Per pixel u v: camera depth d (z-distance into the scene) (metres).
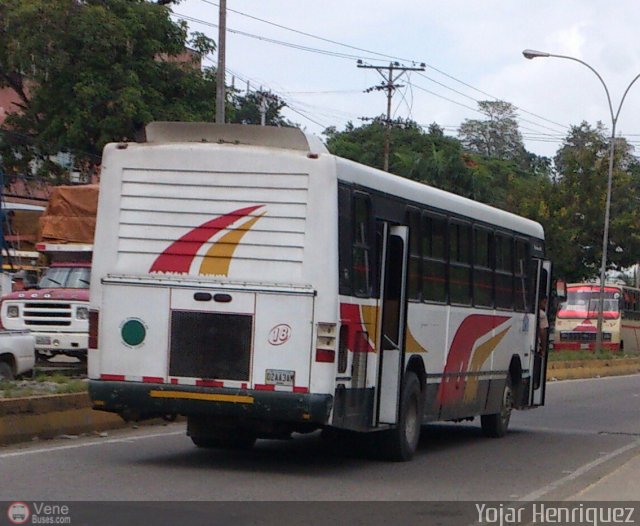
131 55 36.09
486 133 103.56
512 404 17.77
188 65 37.50
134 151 11.31
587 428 19.52
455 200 14.54
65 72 35.78
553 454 15.15
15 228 27.22
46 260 23.42
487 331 15.91
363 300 11.59
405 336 12.42
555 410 23.44
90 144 36.41
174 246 11.15
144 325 11.15
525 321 17.86
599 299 44.62
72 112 35.66
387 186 12.29
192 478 10.88
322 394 10.70
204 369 10.96
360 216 11.61
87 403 14.27
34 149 37.78
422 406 13.55
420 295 13.25
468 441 16.48
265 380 10.80
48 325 21.12
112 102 35.25
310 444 14.52
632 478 11.45
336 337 10.80
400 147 63.22
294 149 11.08
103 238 11.34
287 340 10.79
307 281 10.78
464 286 14.88
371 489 10.91
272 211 10.92
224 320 10.95
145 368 11.12
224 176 11.05
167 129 11.48
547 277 18.91
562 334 48.53
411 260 12.98
